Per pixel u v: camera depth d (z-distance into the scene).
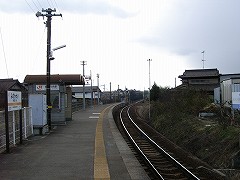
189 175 9.59
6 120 10.94
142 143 17.48
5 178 7.63
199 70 43.25
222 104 21.53
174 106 28.83
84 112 35.53
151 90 53.91
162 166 11.48
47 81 18.64
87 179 7.55
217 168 11.43
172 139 20.25
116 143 13.30
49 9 18.58
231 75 38.12
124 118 35.09
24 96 36.00
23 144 13.00
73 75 22.00
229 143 12.54
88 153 10.97
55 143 13.28
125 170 8.50
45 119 17.16
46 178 7.63
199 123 19.34
